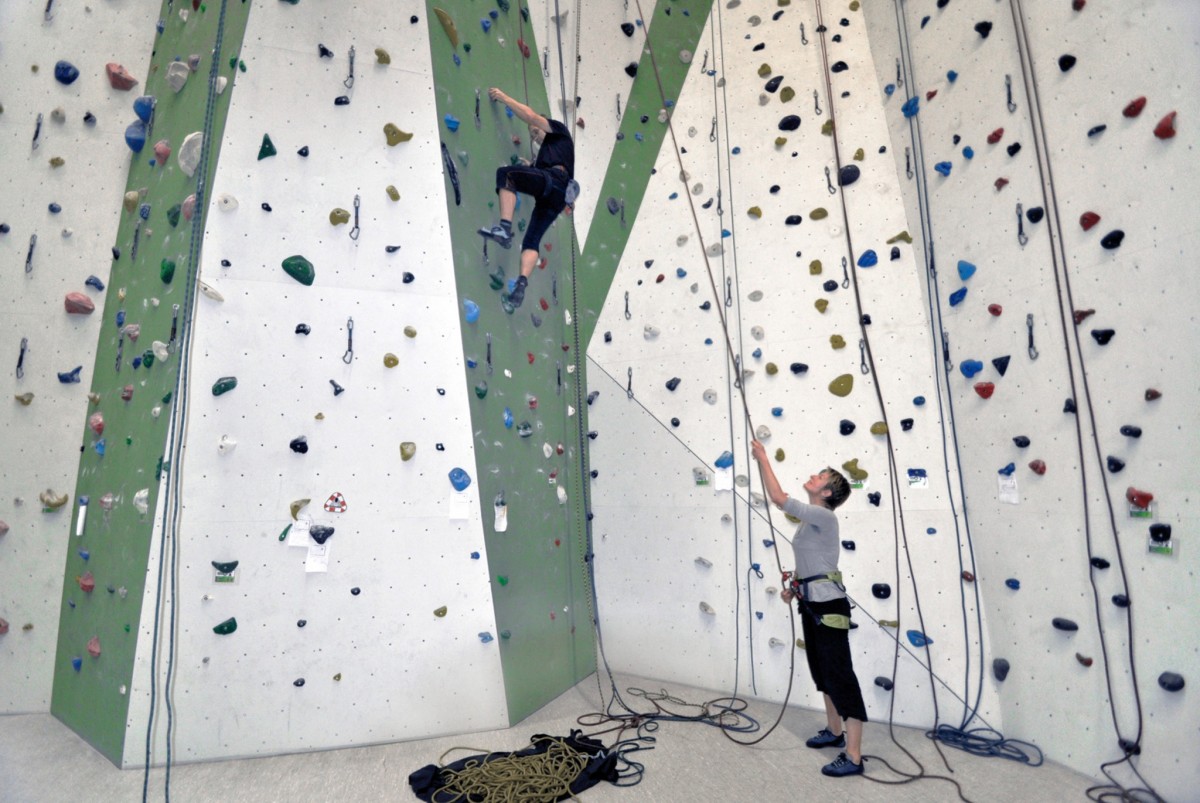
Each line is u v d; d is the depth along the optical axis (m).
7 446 3.24
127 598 2.71
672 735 2.98
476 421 3.06
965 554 3.02
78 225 3.38
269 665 2.72
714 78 4.11
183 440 2.64
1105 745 2.38
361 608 2.83
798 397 3.48
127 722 2.58
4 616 3.18
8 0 3.43
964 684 2.95
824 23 3.86
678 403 3.81
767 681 3.40
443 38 3.21
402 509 2.91
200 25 3.14
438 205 3.05
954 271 3.11
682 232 3.98
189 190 2.85
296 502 2.76
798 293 3.57
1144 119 2.29
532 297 3.66
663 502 3.80
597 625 3.89
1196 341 2.10
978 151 3.00
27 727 2.99
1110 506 2.37
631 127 4.24
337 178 2.94
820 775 2.58
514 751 2.73
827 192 3.60
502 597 3.10
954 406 3.10
